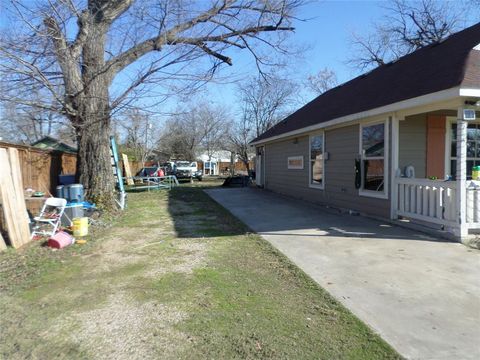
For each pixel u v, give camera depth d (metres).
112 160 13.09
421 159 9.61
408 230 8.05
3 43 9.38
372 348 3.38
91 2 10.75
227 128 41.81
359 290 4.75
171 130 41.75
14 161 7.48
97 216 10.55
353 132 10.73
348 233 7.98
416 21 27.12
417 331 3.67
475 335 3.58
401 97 8.03
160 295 4.70
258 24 13.41
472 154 10.08
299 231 8.38
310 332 3.70
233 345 3.48
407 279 5.09
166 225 9.59
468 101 6.77
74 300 4.63
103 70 10.63
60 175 13.23
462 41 8.79
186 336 3.66
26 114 11.21
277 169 17.92
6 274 5.71
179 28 11.61
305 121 14.14
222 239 7.80
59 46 10.09
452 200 7.06
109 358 3.32
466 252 6.25
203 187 23.00
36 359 3.34
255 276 5.37
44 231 8.45
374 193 9.66
